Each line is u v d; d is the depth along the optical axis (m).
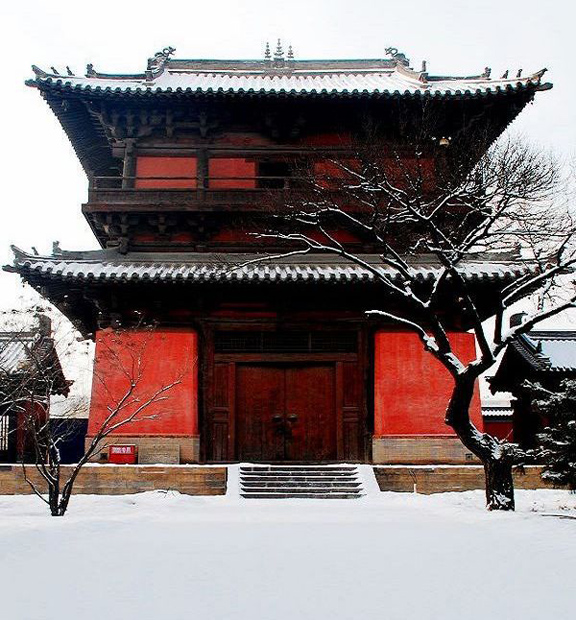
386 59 40.69
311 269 30.31
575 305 21.02
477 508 21.77
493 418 60.28
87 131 35.72
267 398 31.73
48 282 29.80
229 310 31.56
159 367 30.81
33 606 9.58
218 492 27.31
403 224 29.70
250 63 40.62
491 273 29.16
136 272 28.97
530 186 25.38
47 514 21.33
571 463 22.16
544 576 11.41
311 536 15.68
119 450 29.52
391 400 30.92
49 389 24.05
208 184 33.59
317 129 34.47
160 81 35.62
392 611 9.33
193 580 11.16
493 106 32.66
